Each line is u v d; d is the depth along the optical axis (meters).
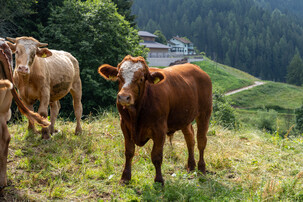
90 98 18.19
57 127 7.45
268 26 187.25
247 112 53.38
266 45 166.50
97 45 18.42
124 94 3.87
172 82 4.87
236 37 178.38
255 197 4.36
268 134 8.94
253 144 7.78
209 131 8.62
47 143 6.02
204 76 5.64
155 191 4.41
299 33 198.25
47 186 4.40
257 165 6.14
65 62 6.94
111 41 19.16
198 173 5.45
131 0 27.86
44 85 6.15
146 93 4.30
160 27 189.12
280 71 161.12
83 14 18.55
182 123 5.11
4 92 3.81
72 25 18.02
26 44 5.45
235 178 5.45
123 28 20.02
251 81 77.62
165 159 6.12
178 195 4.32
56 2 20.64
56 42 18.62
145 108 4.29
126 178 4.77
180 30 194.00
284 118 51.00
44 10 20.61
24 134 6.30
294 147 7.61
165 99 4.50
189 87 5.15
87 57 17.95
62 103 16.73
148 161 5.84
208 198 4.36
